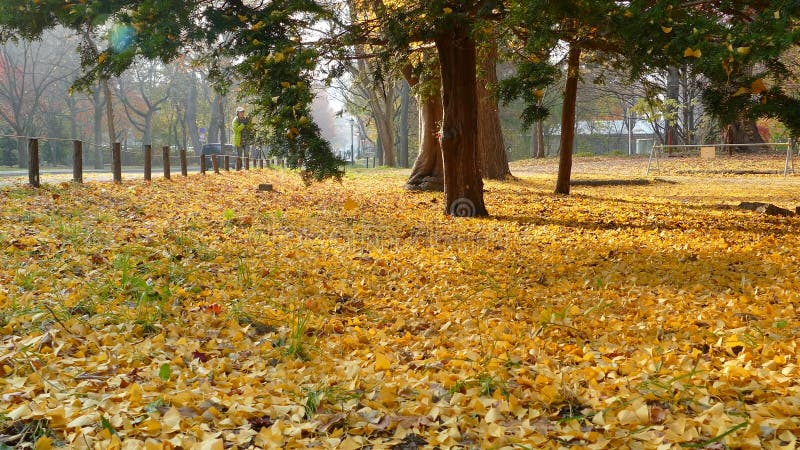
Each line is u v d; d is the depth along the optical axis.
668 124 44.41
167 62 10.59
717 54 7.83
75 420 3.30
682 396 3.70
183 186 17.53
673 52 8.64
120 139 66.25
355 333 5.37
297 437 3.32
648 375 4.06
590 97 55.56
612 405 3.62
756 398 3.73
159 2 9.92
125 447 3.09
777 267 7.96
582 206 16.16
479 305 6.46
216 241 9.46
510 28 10.97
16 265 6.86
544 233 11.65
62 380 3.92
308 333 5.48
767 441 3.16
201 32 10.27
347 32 11.67
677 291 6.98
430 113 20.12
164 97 62.50
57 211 10.67
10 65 49.50
